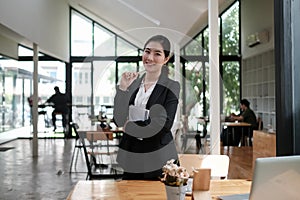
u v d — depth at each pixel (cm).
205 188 182
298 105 228
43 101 1144
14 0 617
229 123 787
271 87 866
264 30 862
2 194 450
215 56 437
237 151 713
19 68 1112
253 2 947
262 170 147
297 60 226
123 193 207
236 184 234
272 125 812
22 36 669
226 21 1085
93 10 1053
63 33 1068
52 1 917
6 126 997
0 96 936
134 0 701
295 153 227
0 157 734
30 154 774
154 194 205
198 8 608
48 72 1155
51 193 454
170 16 697
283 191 150
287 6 225
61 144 941
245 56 1026
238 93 1075
